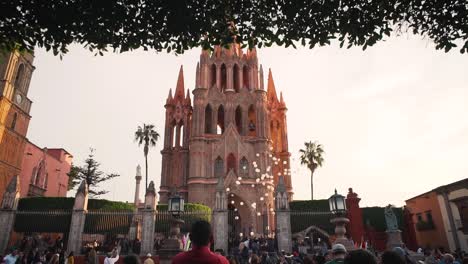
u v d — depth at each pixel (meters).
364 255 3.47
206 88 61.31
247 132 59.91
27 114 46.09
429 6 8.07
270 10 8.72
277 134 67.31
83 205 25.41
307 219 32.72
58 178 57.59
